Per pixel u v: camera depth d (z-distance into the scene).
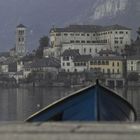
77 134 18.69
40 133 18.84
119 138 18.39
